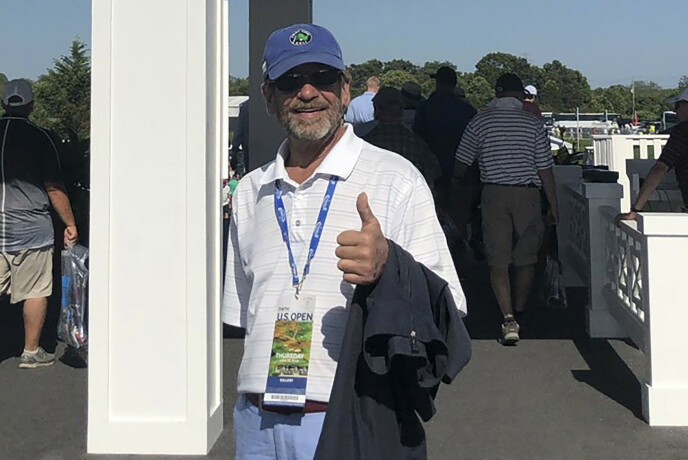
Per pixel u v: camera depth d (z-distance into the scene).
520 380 5.64
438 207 8.74
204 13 4.27
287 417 2.20
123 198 4.31
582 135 32.62
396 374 2.11
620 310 5.95
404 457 2.11
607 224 6.53
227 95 9.21
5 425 4.93
